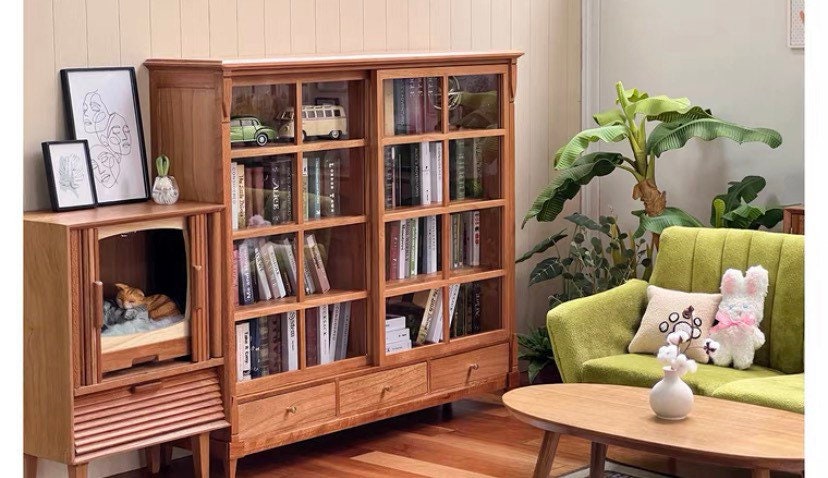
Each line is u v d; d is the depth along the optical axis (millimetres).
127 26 4180
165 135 4238
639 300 4641
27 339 3777
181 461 4504
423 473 4320
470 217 5133
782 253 4332
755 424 3453
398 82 4734
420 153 4871
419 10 5359
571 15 6172
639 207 6090
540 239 6105
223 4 4504
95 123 4051
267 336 4340
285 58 4281
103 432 3768
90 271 3688
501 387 5305
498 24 5770
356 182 4668
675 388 3504
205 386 4090
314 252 4531
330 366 4562
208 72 4039
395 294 4785
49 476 4035
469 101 5062
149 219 3861
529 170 6012
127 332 3830
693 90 5809
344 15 5000
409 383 4871
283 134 4328
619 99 5438
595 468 4086
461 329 5133
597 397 3816
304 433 4430
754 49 5535
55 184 3867
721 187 5719
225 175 4062
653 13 5938
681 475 4270
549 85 6078
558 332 4359
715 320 4410
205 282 4051
